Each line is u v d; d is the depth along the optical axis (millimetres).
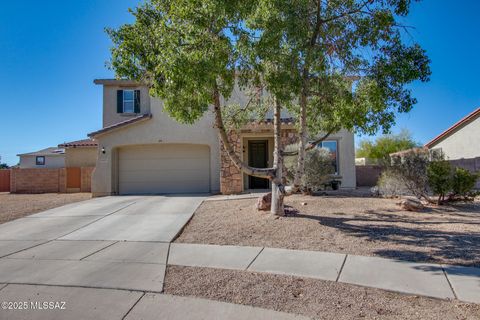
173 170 18422
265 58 7152
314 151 14297
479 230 8000
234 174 16578
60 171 23188
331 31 8164
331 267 5695
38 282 5297
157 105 17984
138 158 18422
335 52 8477
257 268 5754
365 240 7297
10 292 4941
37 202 15617
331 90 8578
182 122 8836
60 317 4180
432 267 5598
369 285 4930
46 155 38562
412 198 11234
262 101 11383
